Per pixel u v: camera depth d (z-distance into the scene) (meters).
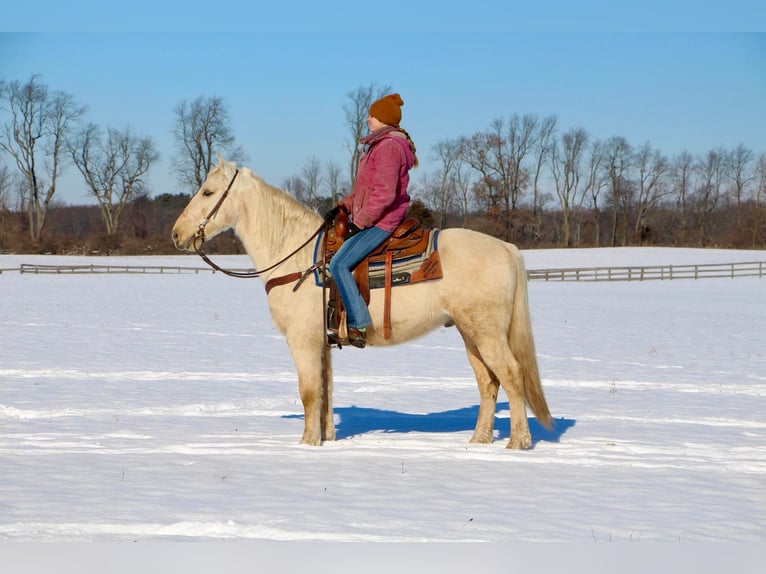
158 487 6.45
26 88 81.44
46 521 5.51
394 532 5.39
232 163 8.35
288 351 17.41
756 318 26.77
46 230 88.06
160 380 13.07
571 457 7.70
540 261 73.62
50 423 9.40
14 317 24.59
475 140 92.44
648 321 25.66
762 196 99.56
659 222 104.44
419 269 7.76
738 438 8.79
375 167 7.90
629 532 5.48
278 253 8.22
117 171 87.31
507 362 7.86
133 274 59.69
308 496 6.24
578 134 97.56
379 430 9.34
